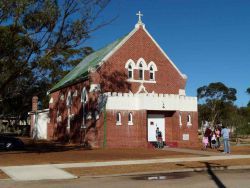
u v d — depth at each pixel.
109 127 34.44
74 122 40.84
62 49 27.67
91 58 46.19
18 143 33.25
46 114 52.22
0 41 25.86
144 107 34.94
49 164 21.22
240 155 26.58
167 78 40.12
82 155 27.14
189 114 37.31
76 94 40.69
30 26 26.19
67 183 15.02
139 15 39.69
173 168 19.23
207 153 28.58
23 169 19.05
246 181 14.92
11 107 66.38
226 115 86.50
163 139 36.94
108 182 15.15
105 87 36.66
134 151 30.92
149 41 39.78
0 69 27.27
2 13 25.17
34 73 30.80
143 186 13.93
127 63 38.25
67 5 26.41
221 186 13.70
